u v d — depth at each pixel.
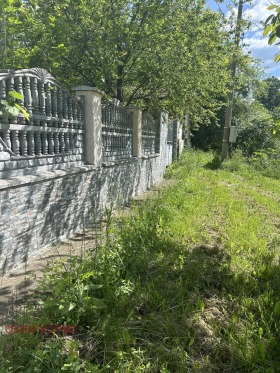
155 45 6.69
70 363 1.97
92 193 5.48
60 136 4.59
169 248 4.05
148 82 7.45
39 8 6.37
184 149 19.86
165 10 6.47
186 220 5.21
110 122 6.44
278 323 2.77
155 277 3.34
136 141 8.09
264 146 17.44
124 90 8.51
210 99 9.13
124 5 6.45
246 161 15.70
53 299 2.63
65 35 6.30
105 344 2.31
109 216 4.31
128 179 7.45
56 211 4.37
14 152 3.61
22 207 3.61
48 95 4.14
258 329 2.67
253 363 2.29
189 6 6.90
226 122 14.47
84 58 7.04
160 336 2.49
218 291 3.28
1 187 3.17
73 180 4.80
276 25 2.90
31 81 3.80
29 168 3.87
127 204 7.03
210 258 3.93
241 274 3.56
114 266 3.22
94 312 2.58
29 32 6.11
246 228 5.16
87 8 6.12
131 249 3.73
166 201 6.06
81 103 5.17
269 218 6.09
